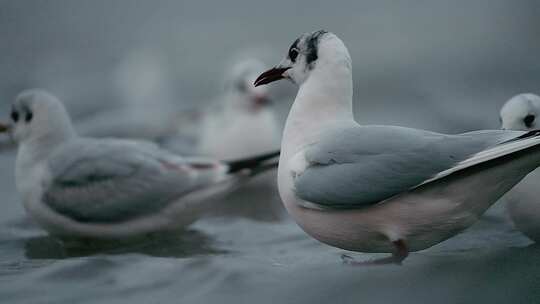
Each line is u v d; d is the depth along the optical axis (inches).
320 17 1234.0
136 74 1008.2
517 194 406.9
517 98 421.1
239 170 496.7
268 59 1088.2
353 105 850.8
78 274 385.4
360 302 326.3
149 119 829.8
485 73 938.1
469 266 366.0
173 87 997.2
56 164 490.6
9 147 719.7
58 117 504.1
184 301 338.6
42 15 1218.0
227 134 737.6
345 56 385.4
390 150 349.4
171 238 489.7
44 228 500.1
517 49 1014.4
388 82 926.4
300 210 371.2
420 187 344.5
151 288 358.9
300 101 389.1
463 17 1150.3
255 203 585.0
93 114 896.9
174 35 1187.9
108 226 486.9
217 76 1042.7
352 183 350.3
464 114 783.7
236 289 350.0
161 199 486.3
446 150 339.3
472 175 337.7
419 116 788.6
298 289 345.1
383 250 378.0
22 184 498.0
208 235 491.5
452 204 345.1
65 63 1058.7
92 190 483.2
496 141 333.1
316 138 375.9
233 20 1238.9
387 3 1254.9
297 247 444.8
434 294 329.1
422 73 948.0
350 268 366.0
